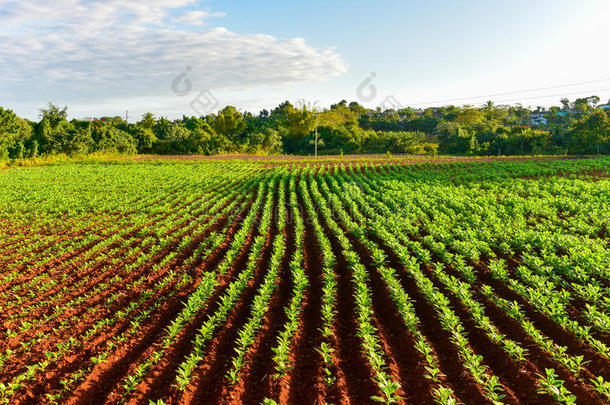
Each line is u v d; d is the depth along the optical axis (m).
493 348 6.97
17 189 29.06
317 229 15.80
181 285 10.69
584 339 6.94
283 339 7.34
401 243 14.05
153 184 32.03
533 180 29.75
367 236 15.25
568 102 134.50
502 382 6.15
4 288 10.98
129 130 75.06
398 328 7.99
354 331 7.97
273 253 13.39
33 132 57.62
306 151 84.75
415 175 34.50
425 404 5.65
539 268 10.05
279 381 6.23
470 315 8.23
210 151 70.12
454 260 11.49
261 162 51.88
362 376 6.41
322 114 91.56
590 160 41.03
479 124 83.00
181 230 17.03
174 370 6.77
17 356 7.36
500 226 14.83
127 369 6.86
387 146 80.88
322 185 30.22
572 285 9.14
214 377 6.60
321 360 6.83
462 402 5.71
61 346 7.51
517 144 66.69
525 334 7.25
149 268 12.39
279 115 122.75
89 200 25.03
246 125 89.81
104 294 10.26
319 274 11.38
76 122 62.44
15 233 17.53
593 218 15.56
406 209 19.42
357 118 106.81
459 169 38.91
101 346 7.65
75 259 13.34
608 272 9.35
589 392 5.51
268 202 22.84
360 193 25.73
